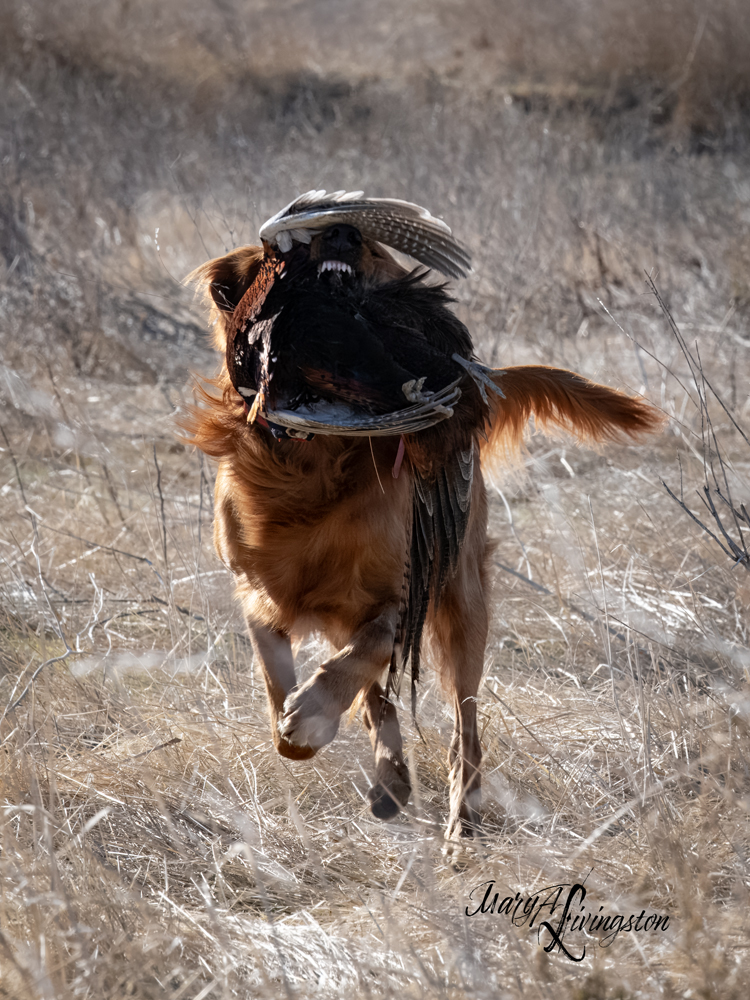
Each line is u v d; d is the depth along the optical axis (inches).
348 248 223.9
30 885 216.1
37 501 466.9
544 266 655.1
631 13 1236.5
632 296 658.2
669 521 408.8
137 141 920.9
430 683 340.2
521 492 482.6
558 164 814.5
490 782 278.4
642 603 353.4
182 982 201.2
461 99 1086.4
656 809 240.7
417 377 219.6
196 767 286.0
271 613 274.5
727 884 227.6
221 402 265.1
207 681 335.0
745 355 568.1
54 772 258.4
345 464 251.8
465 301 627.8
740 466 447.5
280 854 257.3
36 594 366.9
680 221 763.4
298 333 212.5
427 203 737.0
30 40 1182.9
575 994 186.4
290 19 1599.4
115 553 395.2
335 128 1024.2
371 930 221.6
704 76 1096.2
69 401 541.0
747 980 187.9
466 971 197.6
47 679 320.8
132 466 496.4
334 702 240.1
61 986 187.5
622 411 311.1
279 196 795.4
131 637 371.9
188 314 727.1
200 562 399.2
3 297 660.1
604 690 323.3
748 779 249.4
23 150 805.2
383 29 1557.6
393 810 265.9
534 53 1318.9
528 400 318.3
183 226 800.9
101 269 710.5
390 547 258.1
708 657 324.8
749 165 933.2
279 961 204.7
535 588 372.8
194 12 1462.8
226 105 1162.6
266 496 258.1
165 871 235.8
